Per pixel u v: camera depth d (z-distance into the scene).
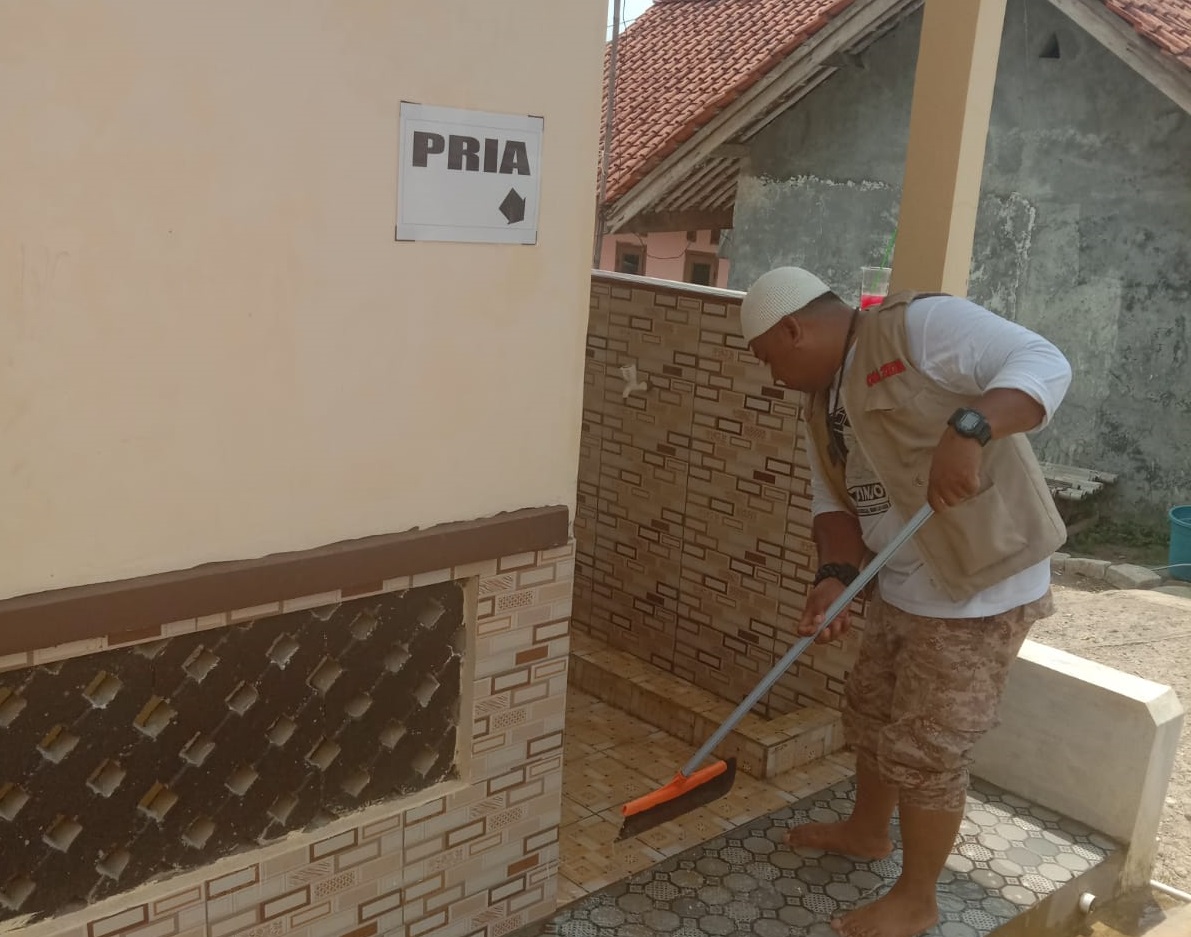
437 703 2.27
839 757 3.45
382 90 1.88
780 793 3.20
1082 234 8.76
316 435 1.95
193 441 1.81
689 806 2.54
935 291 3.09
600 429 4.09
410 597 2.16
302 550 1.98
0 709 1.73
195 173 1.71
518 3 2.00
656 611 3.99
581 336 2.28
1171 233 8.38
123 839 1.90
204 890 1.99
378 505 2.06
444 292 2.05
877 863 2.85
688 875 2.77
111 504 1.74
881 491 2.51
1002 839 3.08
